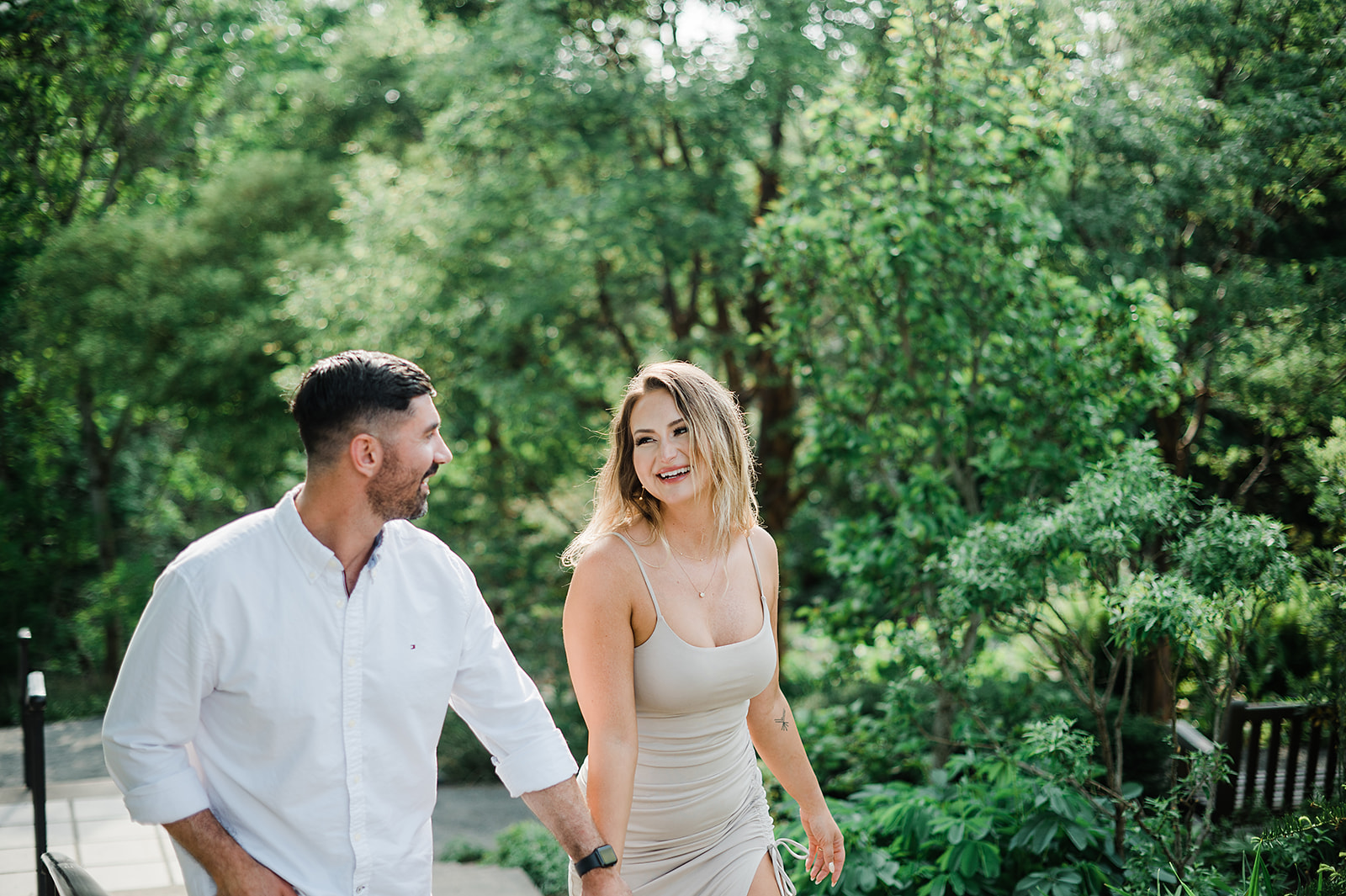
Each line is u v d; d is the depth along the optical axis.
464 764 7.71
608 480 2.29
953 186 5.12
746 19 7.98
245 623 1.57
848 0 6.79
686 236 8.47
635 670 2.18
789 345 5.55
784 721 2.43
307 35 13.51
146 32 10.67
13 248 10.52
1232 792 3.96
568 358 9.66
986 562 3.80
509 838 5.48
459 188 9.27
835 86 5.41
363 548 1.68
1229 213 4.73
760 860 2.24
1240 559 3.22
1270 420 4.75
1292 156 4.47
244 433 11.58
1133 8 4.76
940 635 4.56
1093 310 4.62
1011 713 5.26
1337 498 3.89
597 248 8.57
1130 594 3.36
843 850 2.49
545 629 9.34
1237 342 4.80
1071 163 5.13
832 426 5.39
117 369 10.95
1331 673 3.68
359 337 9.23
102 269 10.69
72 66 10.20
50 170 10.65
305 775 1.62
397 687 1.69
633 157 9.14
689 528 2.27
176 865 3.83
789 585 12.11
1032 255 4.90
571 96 8.45
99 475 12.38
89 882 1.77
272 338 10.93
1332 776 3.65
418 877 1.75
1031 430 4.90
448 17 10.30
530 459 9.88
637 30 9.02
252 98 12.67
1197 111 4.70
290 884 1.62
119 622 10.54
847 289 5.36
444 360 9.48
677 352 9.53
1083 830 3.48
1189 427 5.32
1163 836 3.36
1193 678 4.64
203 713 1.61
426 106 10.84
